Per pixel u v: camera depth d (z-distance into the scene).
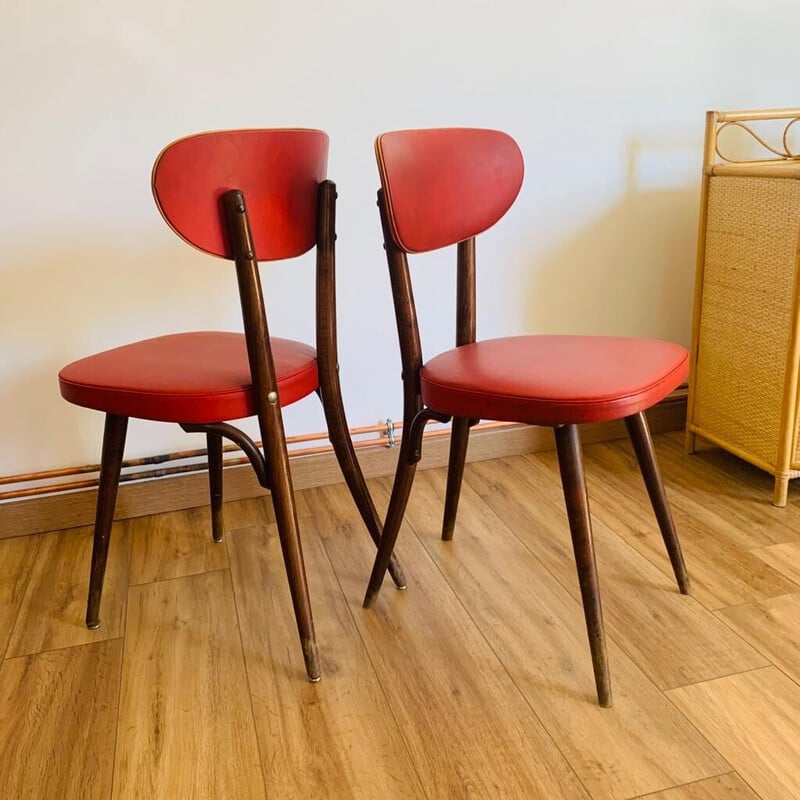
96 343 1.72
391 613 1.41
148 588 1.53
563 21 1.82
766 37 1.97
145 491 1.82
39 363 1.70
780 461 1.71
